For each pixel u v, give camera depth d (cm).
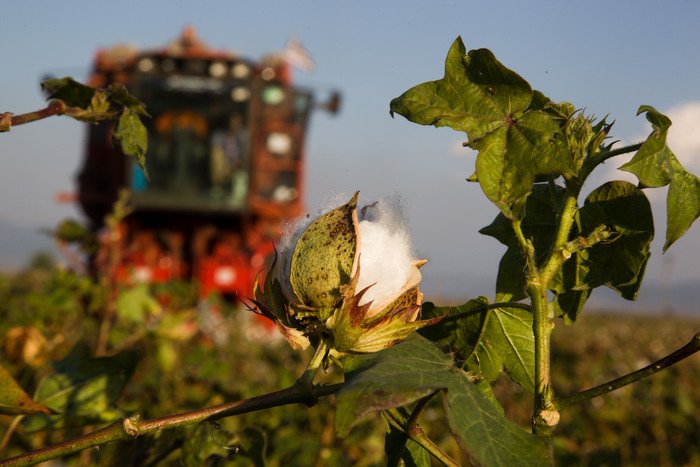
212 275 1994
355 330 118
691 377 858
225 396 388
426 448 121
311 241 123
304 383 116
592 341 1293
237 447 200
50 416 199
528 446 97
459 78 120
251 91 2245
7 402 149
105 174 2281
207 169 2231
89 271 504
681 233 116
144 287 476
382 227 126
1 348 292
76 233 500
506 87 118
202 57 2222
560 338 1259
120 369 207
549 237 143
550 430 118
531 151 116
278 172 2292
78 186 2280
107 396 204
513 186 116
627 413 685
